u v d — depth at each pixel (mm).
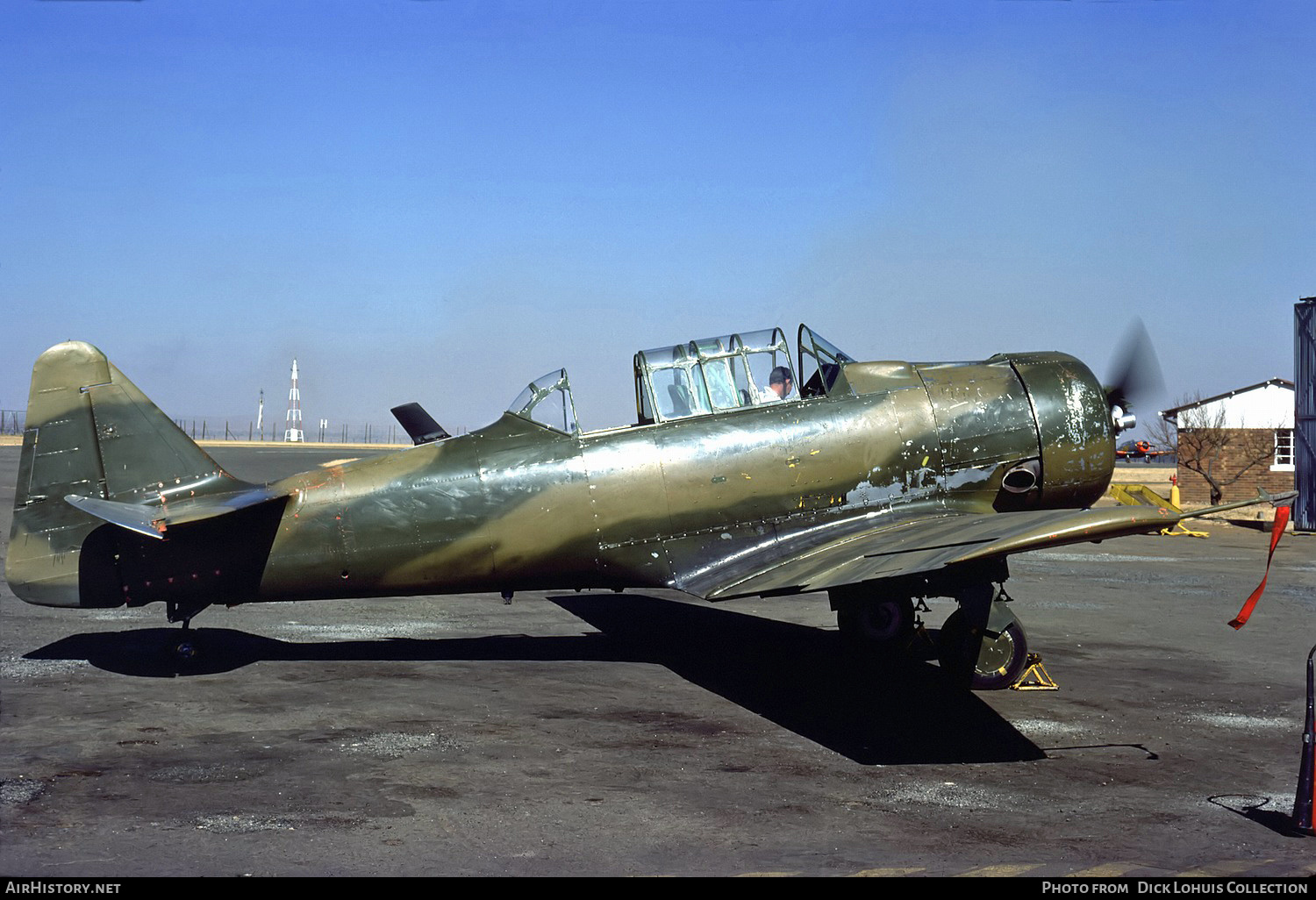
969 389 9562
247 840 4793
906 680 8742
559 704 7750
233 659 9172
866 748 6656
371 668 8891
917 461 9320
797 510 9133
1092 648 10227
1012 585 15281
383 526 8805
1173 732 7160
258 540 8773
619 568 9008
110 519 7918
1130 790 5852
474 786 5723
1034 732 7117
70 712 7207
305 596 8938
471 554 8875
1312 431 26453
